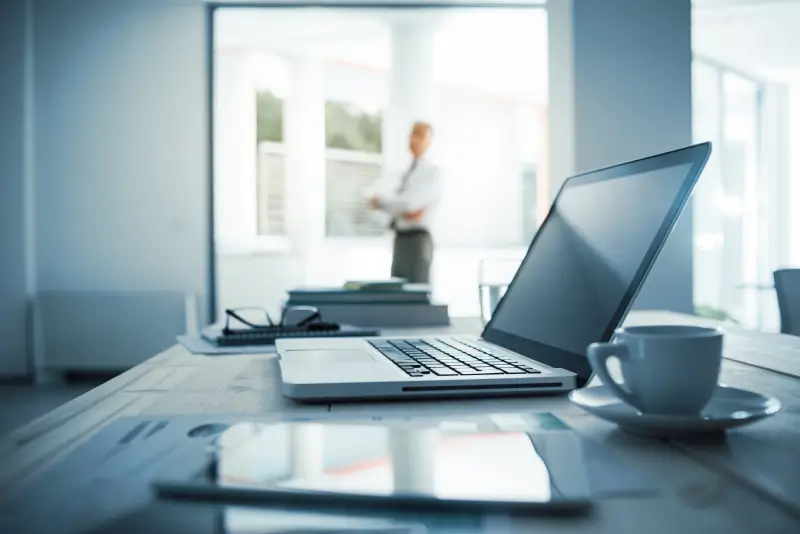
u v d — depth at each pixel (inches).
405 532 13.0
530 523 13.5
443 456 16.8
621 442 19.7
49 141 188.1
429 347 35.9
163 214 189.3
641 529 13.2
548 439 18.3
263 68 299.7
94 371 190.1
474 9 196.1
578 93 168.6
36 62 187.6
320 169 295.0
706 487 15.7
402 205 196.1
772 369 33.0
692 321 57.1
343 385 25.5
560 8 173.0
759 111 288.4
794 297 63.0
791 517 13.8
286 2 193.8
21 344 185.2
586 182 35.9
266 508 14.2
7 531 12.9
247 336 43.8
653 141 169.2
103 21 188.2
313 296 56.9
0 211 184.5
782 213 285.3
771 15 227.1
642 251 26.6
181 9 188.5
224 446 17.8
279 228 304.2
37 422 22.2
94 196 189.0
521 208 386.3
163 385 29.8
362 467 15.9
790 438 20.1
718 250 272.8
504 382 26.5
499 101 385.4
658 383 19.9
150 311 186.2
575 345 28.4
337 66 323.9
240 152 279.7
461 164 371.2
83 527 13.1
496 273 48.8
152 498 14.7
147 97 189.3
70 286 189.3
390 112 238.4
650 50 168.7
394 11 211.6
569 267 32.8
